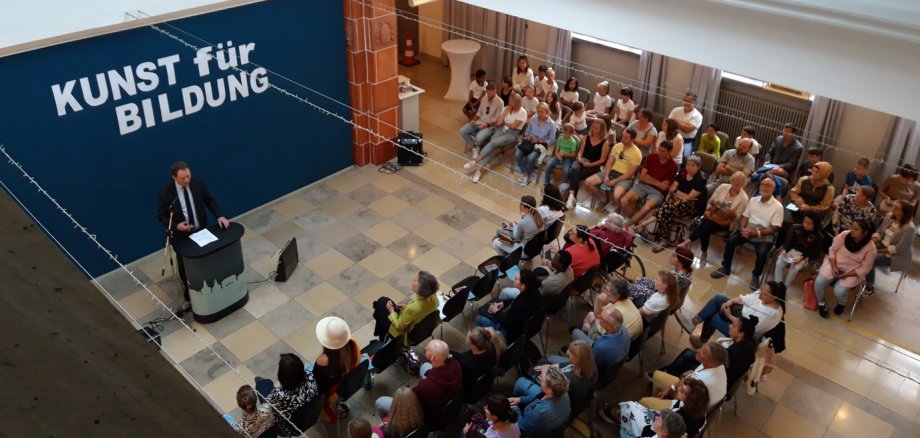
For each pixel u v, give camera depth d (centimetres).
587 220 767
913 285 676
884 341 601
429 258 698
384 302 541
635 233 723
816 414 528
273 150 759
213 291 589
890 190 684
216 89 677
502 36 1043
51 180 589
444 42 1046
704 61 349
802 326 617
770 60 322
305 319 614
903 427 519
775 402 538
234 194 743
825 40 297
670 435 391
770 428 515
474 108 928
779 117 826
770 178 649
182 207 586
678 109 815
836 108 766
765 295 516
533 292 516
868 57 287
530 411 425
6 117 545
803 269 688
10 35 525
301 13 722
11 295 84
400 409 418
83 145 598
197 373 554
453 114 1009
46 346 78
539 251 638
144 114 630
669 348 588
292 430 445
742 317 480
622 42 393
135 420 70
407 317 509
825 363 577
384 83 812
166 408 72
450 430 498
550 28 977
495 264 631
